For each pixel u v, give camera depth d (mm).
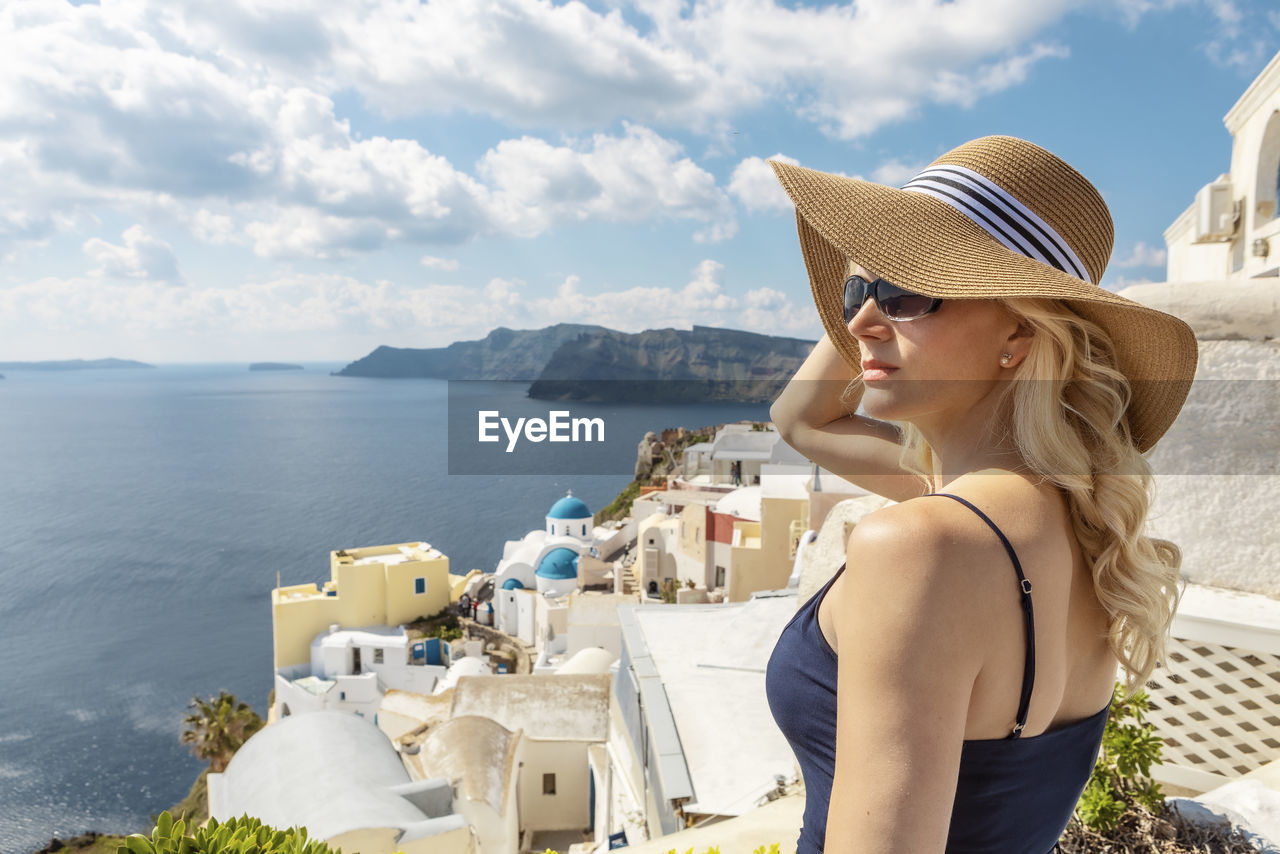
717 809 6070
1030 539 895
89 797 45938
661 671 8719
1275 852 2639
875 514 909
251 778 9391
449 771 14555
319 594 49438
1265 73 8023
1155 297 3787
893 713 801
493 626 48812
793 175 1118
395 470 190375
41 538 127688
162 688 64062
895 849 766
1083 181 1102
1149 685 3740
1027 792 964
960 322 1006
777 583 22312
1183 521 3812
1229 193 9156
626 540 46906
